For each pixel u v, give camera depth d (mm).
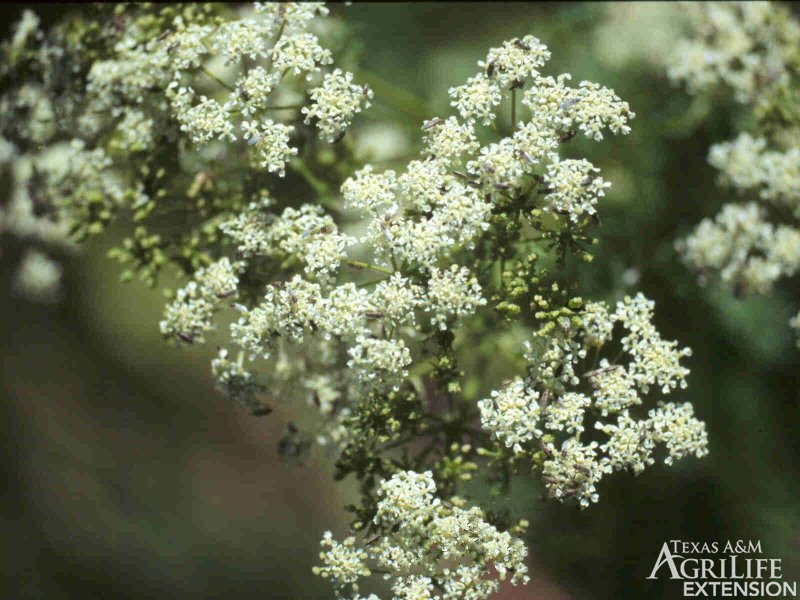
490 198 307
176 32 337
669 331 408
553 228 314
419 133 381
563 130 306
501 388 307
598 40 421
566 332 306
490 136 382
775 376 408
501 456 318
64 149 363
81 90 350
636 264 398
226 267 327
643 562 398
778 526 400
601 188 304
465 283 303
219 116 318
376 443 342
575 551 395
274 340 314
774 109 372
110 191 353
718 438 407
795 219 373
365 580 459
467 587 304
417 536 304
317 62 324
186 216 353
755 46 383
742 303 403
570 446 302
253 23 320
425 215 309
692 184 406
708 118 406
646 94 416
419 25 443
